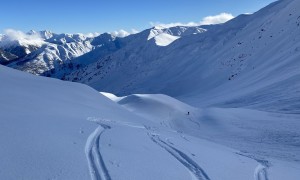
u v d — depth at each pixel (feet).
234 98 291.58
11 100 59.36
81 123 56.85
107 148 42.86
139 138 58.08
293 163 86.94
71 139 42.80
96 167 34.53
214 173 45.44
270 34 550.77
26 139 37.17
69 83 121.80
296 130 138.92
